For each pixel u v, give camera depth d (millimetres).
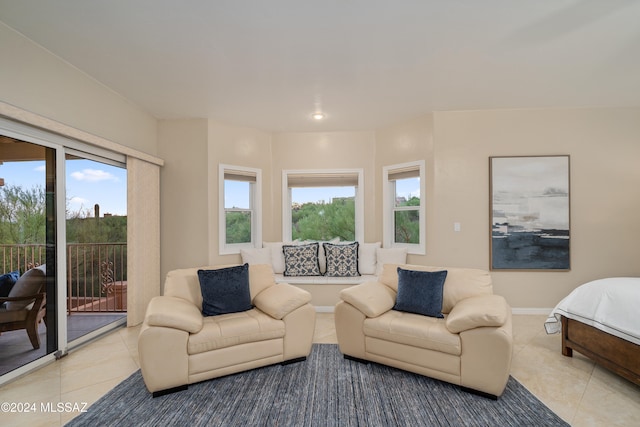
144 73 3018
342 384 2361
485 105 3902
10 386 2344
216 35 2396
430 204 4137
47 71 2627
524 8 2100
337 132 4914
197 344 2307
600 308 2461
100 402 2133
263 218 4887
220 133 4418
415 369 2422
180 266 4254
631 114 3943
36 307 2643
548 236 3996
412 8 2094
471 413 1998
